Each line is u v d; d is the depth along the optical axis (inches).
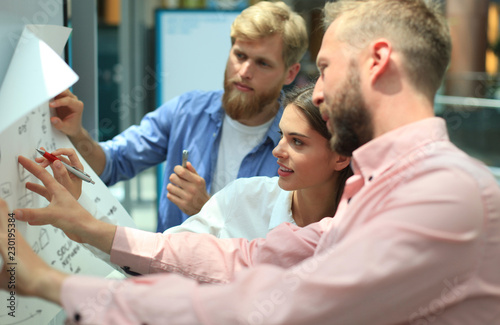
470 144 211.8
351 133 38.2
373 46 36.4
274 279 32.5
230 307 31.8
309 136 50.4
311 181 51.8
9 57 42.6
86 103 66.6
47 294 34.4
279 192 57.4
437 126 36.2
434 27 36.9
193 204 67.1
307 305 31.6
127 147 79.7
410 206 32.1
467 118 213.3
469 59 337.7
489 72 345.1
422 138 35.8
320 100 40.9
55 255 49.6
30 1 46.5
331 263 32.0
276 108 77.8
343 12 38.8
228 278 46.7
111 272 60.1
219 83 114.1
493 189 32.8
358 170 39.0
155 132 81.0
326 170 51.7
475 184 32.4
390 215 32.4
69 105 55.3
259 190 57.7
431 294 32.0
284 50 73.9
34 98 38.5
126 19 133.0
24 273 35.2
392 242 31.4
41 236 47.3
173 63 113.7
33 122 47.9
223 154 78.5
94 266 56.8
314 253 43.9
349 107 37.3
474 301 32.7
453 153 34.4
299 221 55.6
